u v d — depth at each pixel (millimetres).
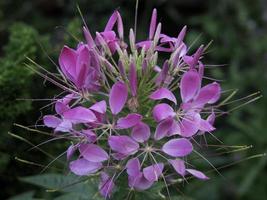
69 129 498
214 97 516
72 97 510
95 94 522
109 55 519
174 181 531
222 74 1181
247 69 1239
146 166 509
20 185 776
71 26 761
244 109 1132
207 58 1253
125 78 506
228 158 1029
